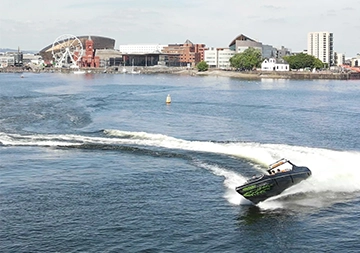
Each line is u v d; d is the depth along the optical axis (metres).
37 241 34.94
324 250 34.34
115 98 147.25
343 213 40.75
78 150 62.91
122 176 50.88
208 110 116.56
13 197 44.03
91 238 35.50
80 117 96.88
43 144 66.38
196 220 39.03
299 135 79.06
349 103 139.75
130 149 62.75
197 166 54.22
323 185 46.72
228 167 53.62
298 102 141.62
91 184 48.09
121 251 33.59
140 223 38.22
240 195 44.59
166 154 59.81
